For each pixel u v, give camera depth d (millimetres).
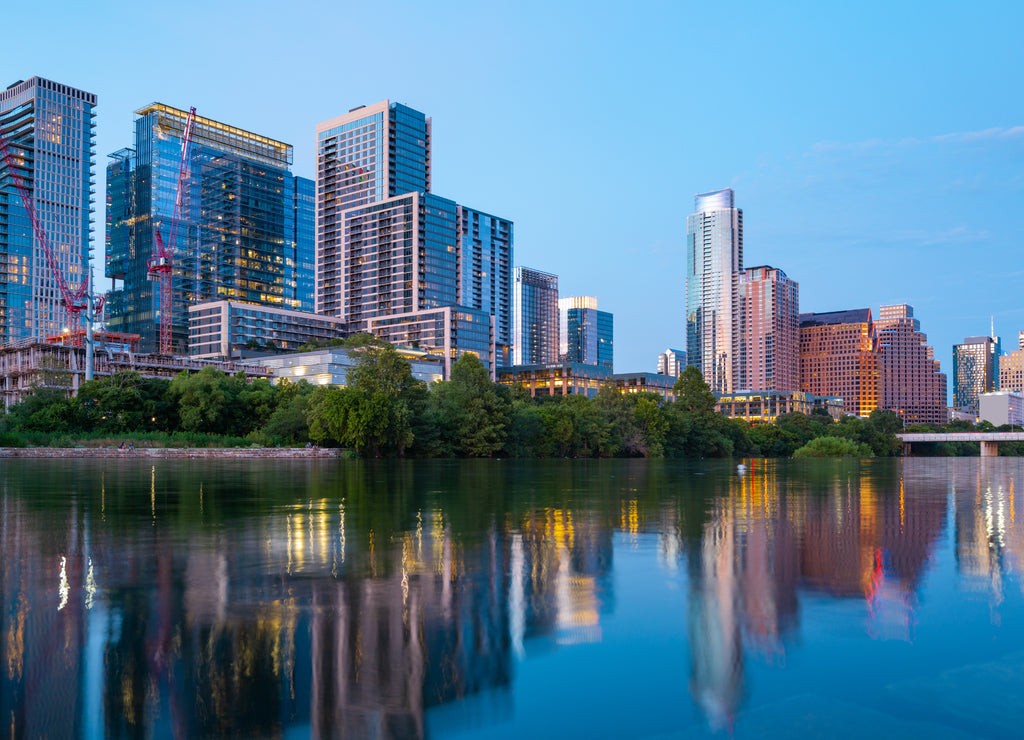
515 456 122125
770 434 190000
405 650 9930
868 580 14242
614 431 138500
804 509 28531
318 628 10898
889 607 12156
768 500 33062
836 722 7738
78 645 10070
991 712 7965
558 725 7699
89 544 18266
